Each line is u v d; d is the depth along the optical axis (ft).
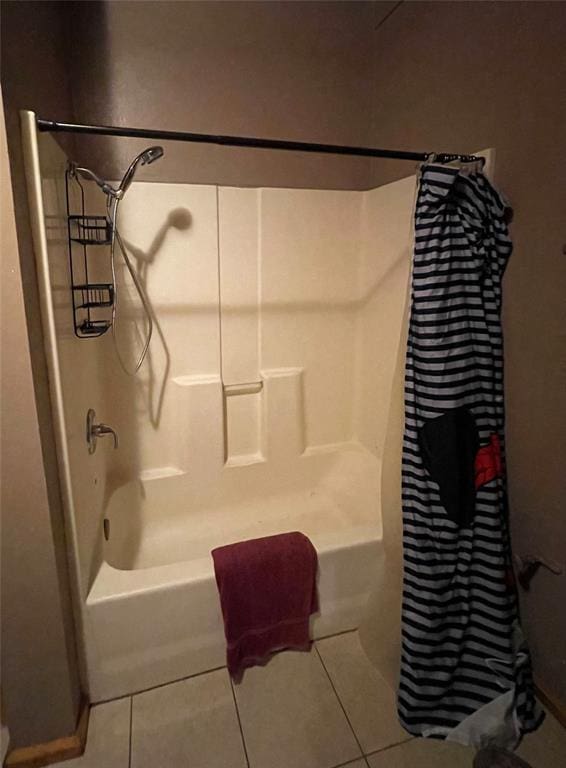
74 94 5.78
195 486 7.01
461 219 4.28
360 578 5.41
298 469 7.55
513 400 4.64
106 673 4.67
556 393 4.16
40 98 4.35
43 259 3.61
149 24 5.89
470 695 4.50
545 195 4.08
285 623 5.13
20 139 3.42
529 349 4.39
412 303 4.36
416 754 4.25
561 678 4.47
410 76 5.97
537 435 4.41
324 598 5.33
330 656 5.29
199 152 6.40
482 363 4.48
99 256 6.01
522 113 4.25
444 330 4.26
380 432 7.20
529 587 4.73
